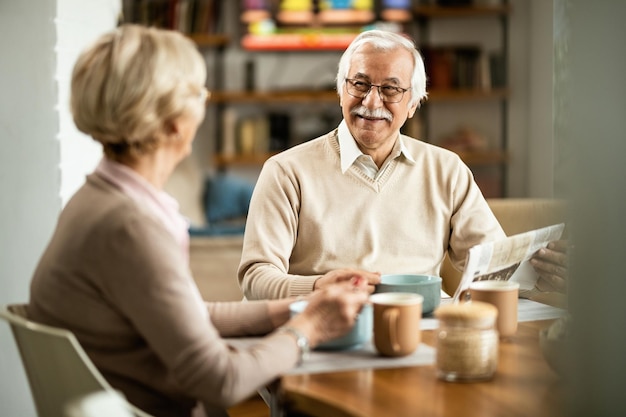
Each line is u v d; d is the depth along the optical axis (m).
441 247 2.31
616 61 1.00
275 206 2.21
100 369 1.36
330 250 2.22
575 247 1.05
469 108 7.02
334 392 1.27
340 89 2.30
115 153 1.38
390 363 1.43
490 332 1.34
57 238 1.35
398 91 2.19
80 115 1.34
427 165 2.31
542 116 6.57
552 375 1.35
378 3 6.97
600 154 1.02
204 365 1.27
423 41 7.03
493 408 1.19
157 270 1.27
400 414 1.17
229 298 4.20
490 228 2.28
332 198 2.24
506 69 6.81
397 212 2.26
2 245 2.28
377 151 2.27
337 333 1.44
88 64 1.33
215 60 7.14
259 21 7.04
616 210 1.01
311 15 7.01
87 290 1.31
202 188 6.62
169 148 1.40
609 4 1.00
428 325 1.70
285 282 1.94
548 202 2.66
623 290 1.02
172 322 1.26
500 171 7.05
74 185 2.47
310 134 7.04
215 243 4.21
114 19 2.75
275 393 1.40
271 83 7.19
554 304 2.05
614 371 1.03
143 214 1.30
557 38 1.06
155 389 1.38
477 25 7.00
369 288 1.71
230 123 6.87
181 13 6.82
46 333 1.21
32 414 2.39
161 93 1.32
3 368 2.31
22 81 2.30
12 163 2.28
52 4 2.36
